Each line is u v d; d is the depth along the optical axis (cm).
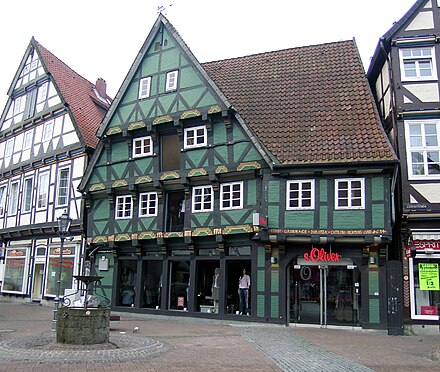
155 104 1905
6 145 2770
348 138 1591
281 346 1110
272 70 2034
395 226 1585
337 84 1830
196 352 986
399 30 1658
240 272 1697
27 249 2419
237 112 1706
